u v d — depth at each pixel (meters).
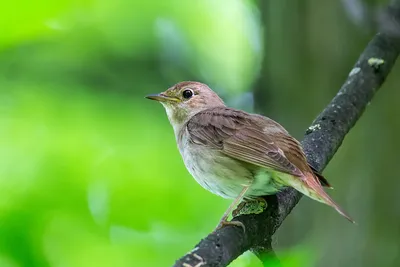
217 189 8.62
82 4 14.52
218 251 6.81
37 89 14.88
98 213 13.25
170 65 15.01
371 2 10.86
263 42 11.67
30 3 12.80
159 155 14.84
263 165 7.85
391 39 10.27
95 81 14.95
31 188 13.20
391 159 10.74
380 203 10.71
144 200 14.02
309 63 11.25
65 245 12.58
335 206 7.30
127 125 14.97
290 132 11.28
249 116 8.76
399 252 10.54
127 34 15.09
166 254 12.66
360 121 10.92
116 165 14.59
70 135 14.78
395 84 10.84
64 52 14.88
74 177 13.83
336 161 11.01
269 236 7.63
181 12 16.31
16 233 11.58
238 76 14.98
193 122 9.00
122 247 12.66
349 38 11.11
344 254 10.65
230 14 16.45
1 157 14.35
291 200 8.20
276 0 11.48
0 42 13.07
